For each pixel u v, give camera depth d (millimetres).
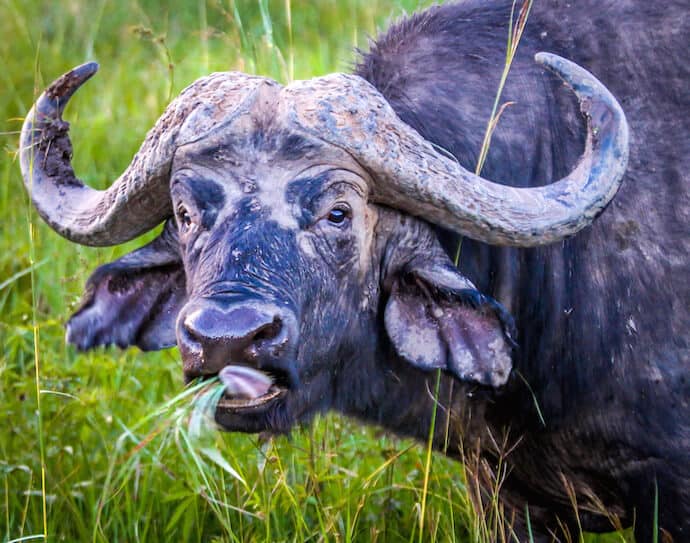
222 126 11242
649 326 11938
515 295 12617
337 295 11594
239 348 10477
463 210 11461
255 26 22141
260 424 11547
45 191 12695
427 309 12008
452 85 12594
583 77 11289
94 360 16875
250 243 10914
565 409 12469
